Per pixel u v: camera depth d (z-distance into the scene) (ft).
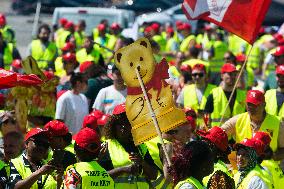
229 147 47.44
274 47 120.26
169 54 122.11
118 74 64.90
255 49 121.49
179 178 36.94
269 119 55.72
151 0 159.84
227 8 54.39
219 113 64.64
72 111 65.87
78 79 65.92
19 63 81.61
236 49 127.34
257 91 55.36
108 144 43.70
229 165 49.01
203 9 54.75
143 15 148.25
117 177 43.16
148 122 42.73
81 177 40.19
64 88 73.36
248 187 43.62
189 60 84.64
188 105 70.18
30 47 105.70
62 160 41.50
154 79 42.78
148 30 124.16
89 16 137.80
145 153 44.06
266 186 43.75
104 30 119.75
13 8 168.55
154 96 42.75
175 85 75.05
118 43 97.76
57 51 106.63
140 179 43.52
